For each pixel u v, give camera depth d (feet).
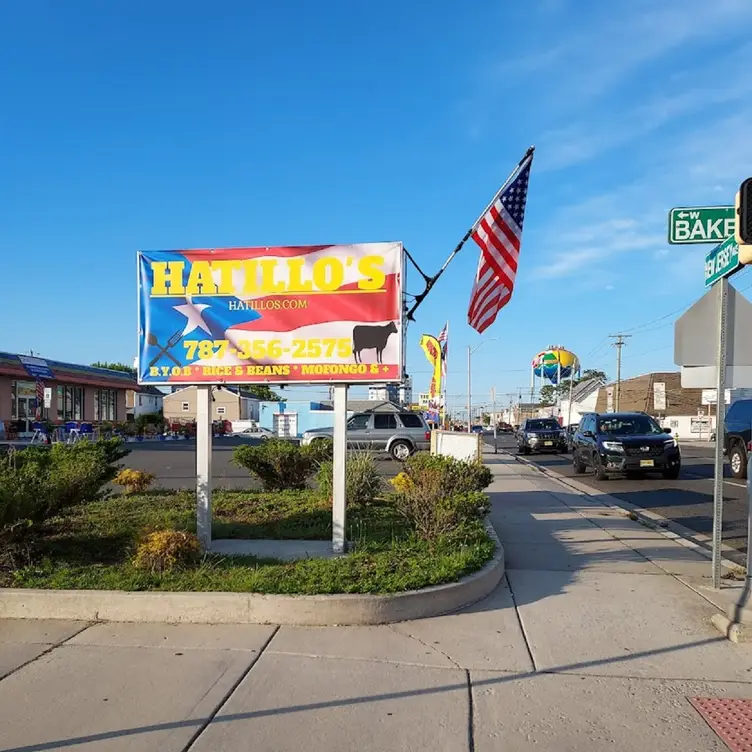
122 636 17.01
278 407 223.51
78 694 13.82
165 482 52.85
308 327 24.29
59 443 32.96
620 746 12.03
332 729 12.51
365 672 14.94
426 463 34.53
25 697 13.69
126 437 150.41
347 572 19.84
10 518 20.90
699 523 36.52
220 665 15.21
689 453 108.68
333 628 17.57
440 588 19.01
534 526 33.14
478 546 23.24
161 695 13.78
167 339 24.76
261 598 17.85
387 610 18.06
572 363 214.28
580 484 56.39
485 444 139.03
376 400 155.53
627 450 57.72
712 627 18.08
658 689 14.29
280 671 14.92
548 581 22.54
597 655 16.11
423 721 12.82
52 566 21.24
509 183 29.63
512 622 18.33
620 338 204.13
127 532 26.50
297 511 31.99
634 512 39.75
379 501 35.42
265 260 24.52
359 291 24.12
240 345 24.49
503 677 14.80
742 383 21.40
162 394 246.27
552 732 12.48
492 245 29.73
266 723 12.70
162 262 24.91
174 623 17.90
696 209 20.75
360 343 24.06
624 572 23.84
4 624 17.93
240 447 42.34
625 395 232.12
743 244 17.92
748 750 11.93
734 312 21.21
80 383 153.07
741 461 60.54
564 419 264.31
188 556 20.93
